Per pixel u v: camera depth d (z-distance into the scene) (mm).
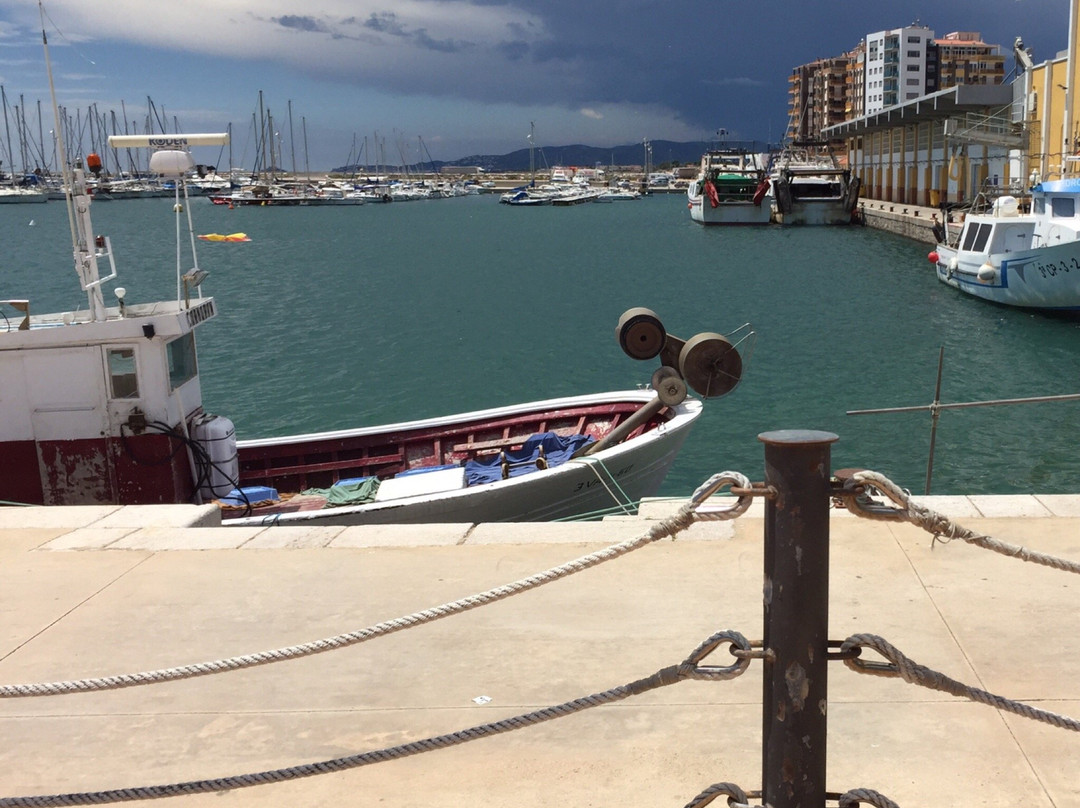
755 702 4527
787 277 54594
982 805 3666
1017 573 5832
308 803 3873
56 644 5445
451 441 13805
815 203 95875
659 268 62469
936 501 7074
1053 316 37844
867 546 6336
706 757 4082
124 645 5402
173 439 10844
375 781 4008
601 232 101062
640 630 5281
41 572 6543
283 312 45094
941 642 4988
